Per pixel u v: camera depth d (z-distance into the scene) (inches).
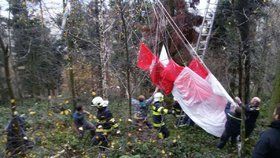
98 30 559.2
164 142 381.1
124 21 457.1
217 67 645.9
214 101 451.2
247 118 389.7
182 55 642.2
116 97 681.6
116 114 509.0
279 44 603.8
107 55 545.6
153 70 476.1
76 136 407.8
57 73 1037.8
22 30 748.0
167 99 584.1
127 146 352.8
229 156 379.9
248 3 499.8
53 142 372.5
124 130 395.2
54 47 715.4
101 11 537.3
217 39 617.3
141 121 419.5
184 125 520.1
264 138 176.1
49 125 450.9
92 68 689.0
